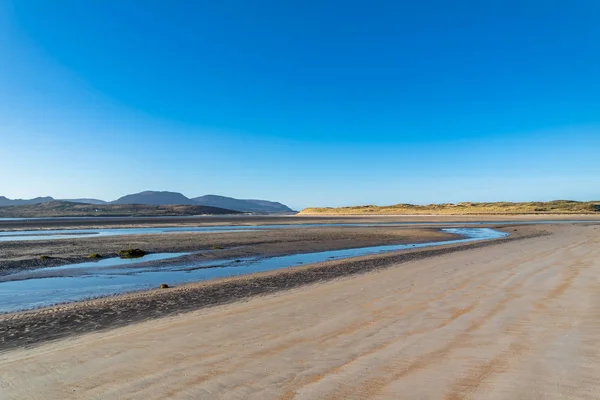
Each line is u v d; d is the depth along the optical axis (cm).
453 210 13688
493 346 532
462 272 1284
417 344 561
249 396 417
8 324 916
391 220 8250
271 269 1895
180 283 1560
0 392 471
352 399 398
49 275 1752
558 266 1281
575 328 592
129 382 475
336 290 1098
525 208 12900
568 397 376
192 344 625
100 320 932
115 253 2466
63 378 503
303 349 570
